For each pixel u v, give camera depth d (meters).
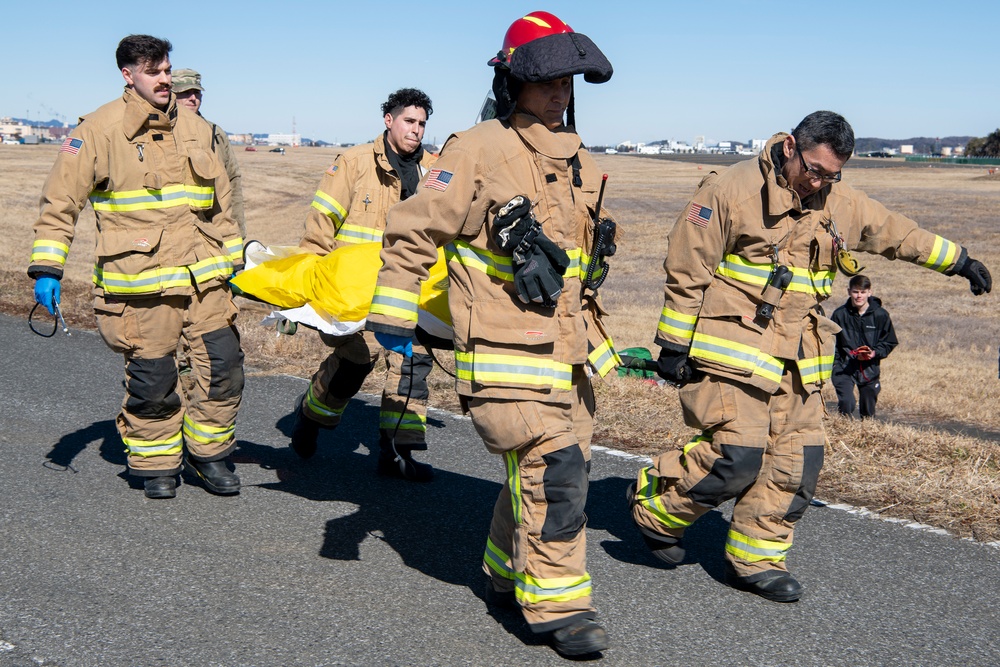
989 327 19.89
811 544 4.34
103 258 4.61
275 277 4.77
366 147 5.52
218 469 4.88
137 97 4.58
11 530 4.25
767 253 3.74
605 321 19.19
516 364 3.27
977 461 5.25
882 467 5.23
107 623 3.41
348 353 5.19
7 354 8.05
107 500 4.70
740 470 3.75
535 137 3.31
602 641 3.23
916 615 3.69
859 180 71.69
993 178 73.44
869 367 8.93
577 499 3.27
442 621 3.54
